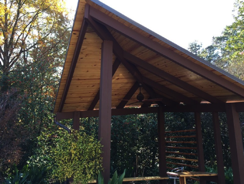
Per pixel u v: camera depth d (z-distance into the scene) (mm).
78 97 5723
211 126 8484
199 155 5961
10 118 7578
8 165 7457
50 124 9289
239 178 3916
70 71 4367
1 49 11477
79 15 3086
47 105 9359
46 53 11477
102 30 3361
